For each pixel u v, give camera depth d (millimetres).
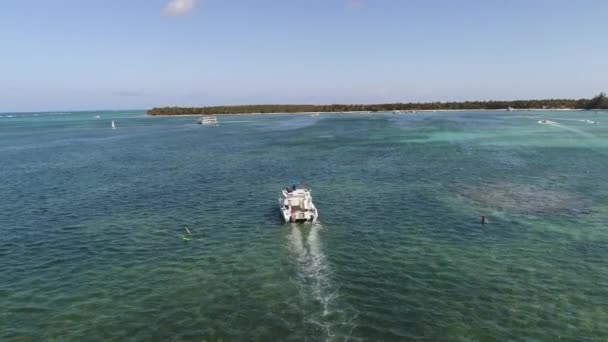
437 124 157875
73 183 59969
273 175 63719
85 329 23172
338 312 24188
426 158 76062
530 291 26172
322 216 42156
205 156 85438
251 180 60344
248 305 25172
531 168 63938
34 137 139750
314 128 153750
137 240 36438
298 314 24047
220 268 30453
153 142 115312
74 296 26828
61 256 33219
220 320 23641
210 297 26234
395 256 31969
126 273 29984
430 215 41594
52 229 39562
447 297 25656
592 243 33500
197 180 60844
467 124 154125
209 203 47906
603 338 21422
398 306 24719
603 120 157375
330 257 32031
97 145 110125
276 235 37031
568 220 39031
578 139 99312
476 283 27344
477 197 47594
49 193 53938
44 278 29438
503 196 47812
